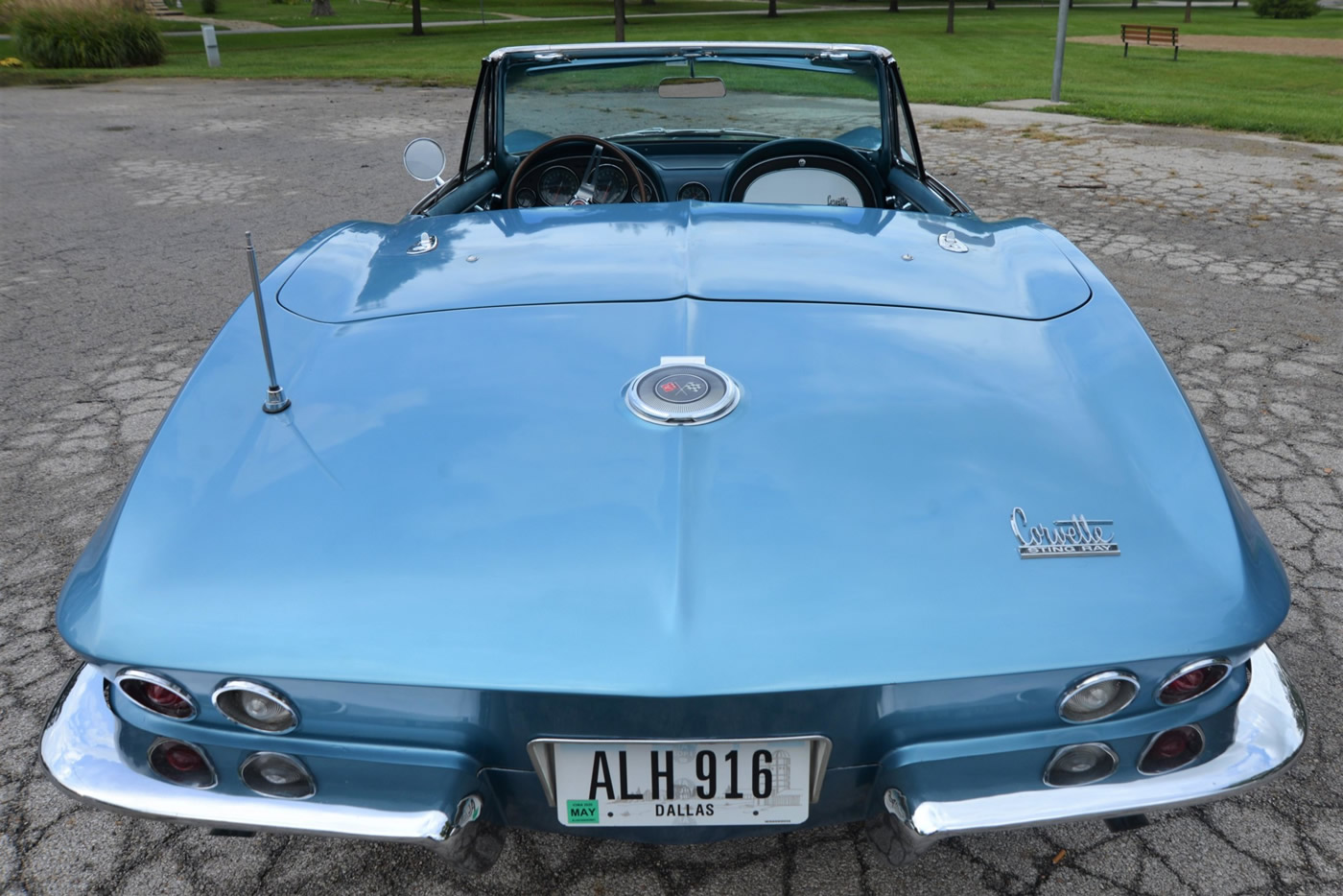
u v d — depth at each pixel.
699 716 1.30
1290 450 3.41
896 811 1.37
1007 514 1.41
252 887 1.81
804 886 1.80
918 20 37.41
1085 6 53.62
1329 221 6.57
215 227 6.82
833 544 1.36
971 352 1.77
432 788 1.38
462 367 1.72
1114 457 1.52
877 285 2.01
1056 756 1.37
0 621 2.59
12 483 3.32
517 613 1.29
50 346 4.58
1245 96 14.41
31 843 1.91
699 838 1.46
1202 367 4.13
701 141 3.63
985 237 2.36
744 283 1.99
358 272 2.15
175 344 4.59
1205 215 6.74
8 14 19.72
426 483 1.46
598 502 1.42
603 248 2.19
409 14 42.09
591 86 3.44
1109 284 2.05
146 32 20.30
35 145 10.35
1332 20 44.38
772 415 1.57
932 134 10.32
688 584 1.30
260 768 1.40
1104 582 1.33
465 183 3.27
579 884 1.82
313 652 1.28
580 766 1.37
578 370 1.69
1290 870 1.81
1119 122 11.21
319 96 14.18
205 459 1.55
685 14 41.50
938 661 1.26
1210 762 1.42
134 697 1.38
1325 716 2.17
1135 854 1.85
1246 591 1.35
